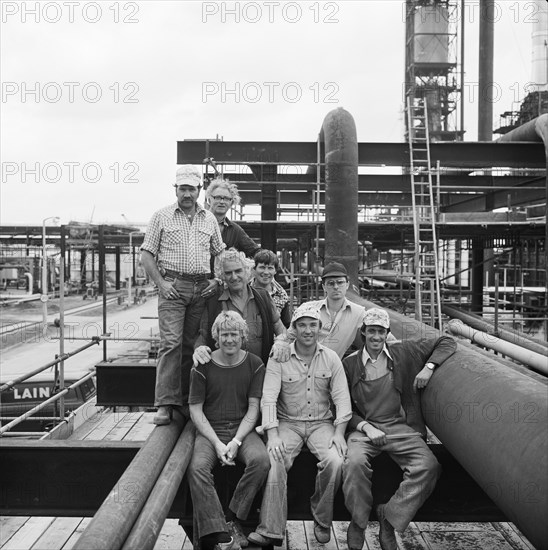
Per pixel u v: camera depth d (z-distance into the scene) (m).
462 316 14.31
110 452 4.41
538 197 16.27
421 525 5.92
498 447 2.92
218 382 4.23
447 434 3.59
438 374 3.96
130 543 2.81
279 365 4.31
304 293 17.59
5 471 4.42
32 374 8.37
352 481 3.99
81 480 4.41
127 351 24.12
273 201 12.95
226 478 4.25
